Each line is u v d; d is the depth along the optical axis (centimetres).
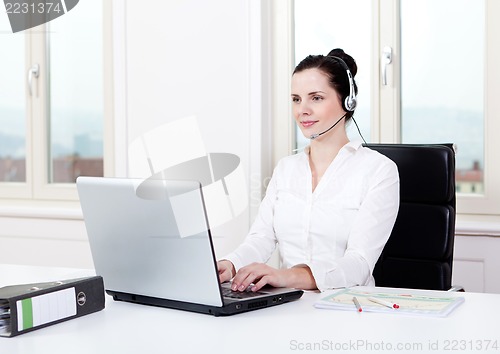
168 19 342
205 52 336
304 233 231
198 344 138
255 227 244
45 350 136
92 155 377
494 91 303
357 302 165
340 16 329
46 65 380
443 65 314
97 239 172
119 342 140
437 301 168
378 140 322
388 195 222
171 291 163
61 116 381
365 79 326
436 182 228
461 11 310
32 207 375
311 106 227
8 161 393
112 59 361
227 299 163
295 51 338
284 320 155
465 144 313
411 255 230
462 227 302
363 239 213
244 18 327
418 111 319
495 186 305
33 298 149
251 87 326
